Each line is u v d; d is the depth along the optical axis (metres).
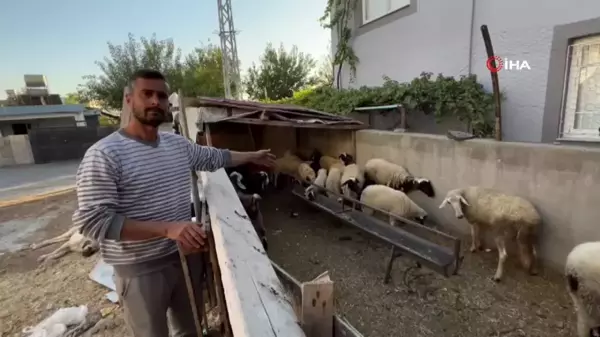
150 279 1.88
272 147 8.67
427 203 5.00
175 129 8.57
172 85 24.92
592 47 4.45
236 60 18.30
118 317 3.22
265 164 2.66
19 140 16.34
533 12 5.02
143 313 1.90
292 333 0.89
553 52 4.82
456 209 3.71
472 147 4.18
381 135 5.84
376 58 8.58
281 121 5.74
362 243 4.63
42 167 15.05
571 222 3.26
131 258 1.83
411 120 6.96
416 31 7.20
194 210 2.50
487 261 3.86
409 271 3.81
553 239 3.44
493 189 3.82
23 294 3.85
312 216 5.79
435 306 3.16
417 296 3.34
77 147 17.47
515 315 2.95
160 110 1.79
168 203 1.86
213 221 1.71
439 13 6.57
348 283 3.65
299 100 11.42
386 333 2.85
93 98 24.62
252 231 1.63
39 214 7.47
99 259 4.59
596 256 2.32
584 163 3.11
